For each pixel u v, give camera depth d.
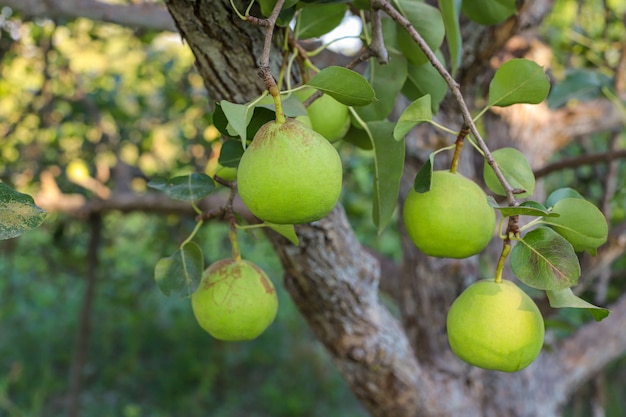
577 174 1.92
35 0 1.21
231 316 0.70
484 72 1.12
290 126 0.58
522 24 1.00
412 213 0.66
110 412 2.67
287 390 3.02
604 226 0.64
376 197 0.75
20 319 3.11
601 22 1.96
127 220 3.00
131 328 3.07
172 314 3.24
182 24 0.72
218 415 2.82
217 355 3.03
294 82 0.77
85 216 1.66
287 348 3.29
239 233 2.27
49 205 1.65
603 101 1.42
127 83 2.16
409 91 0.78
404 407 1.13
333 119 0.70
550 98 1.14
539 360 1.36
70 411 1.88
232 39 0.72
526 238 0.62
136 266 2.83
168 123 2.07
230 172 0.73
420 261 1.26
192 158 1.85
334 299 0.98
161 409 2.78
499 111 1.34
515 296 0.65
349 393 3.05
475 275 1.26
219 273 0.71
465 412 1.24
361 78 0.60
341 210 0.92
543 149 1.40
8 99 1.95
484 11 0.81
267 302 0.72
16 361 2.74
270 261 2.81
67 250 2.22
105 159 1.96
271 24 0.58
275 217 0.58
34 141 1.86
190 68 1.96
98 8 1.24
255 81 0.75
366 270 0.97
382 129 0.73
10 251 2.30
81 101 1.86
